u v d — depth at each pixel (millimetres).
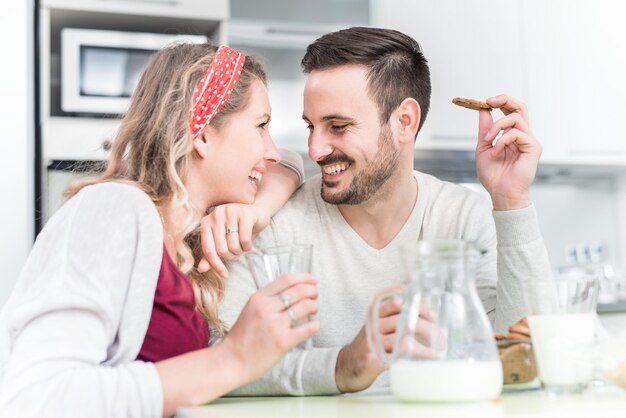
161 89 1360
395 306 1116
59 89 2816
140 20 2797
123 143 1366
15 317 1010
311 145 1511
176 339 1204
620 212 3609
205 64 1374
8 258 2318
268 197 1551
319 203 1647
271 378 1223
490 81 3197
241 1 3129
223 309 1457
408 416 849
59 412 940
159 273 1186
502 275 1398
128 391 975
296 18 3195
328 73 1495
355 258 1616
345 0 3262
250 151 1395
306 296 1025
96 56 2643
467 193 1716
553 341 1014
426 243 926
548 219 3568
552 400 961
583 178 3607
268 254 1055
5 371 1040
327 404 1030
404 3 3145
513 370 1062
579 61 3293
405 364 927
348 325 1611
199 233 1420
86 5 2658
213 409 1014
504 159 1468
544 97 3246
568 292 1021
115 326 1073
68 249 1064
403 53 1557
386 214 1597
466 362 910
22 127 2361
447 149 3135
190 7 2770
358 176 1517
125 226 1110
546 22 3273
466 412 861
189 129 1331
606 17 3340
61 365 974
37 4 2660
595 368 1009
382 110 1517
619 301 3189
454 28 3180
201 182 1395
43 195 2553
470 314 927
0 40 2365
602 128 3295
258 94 1421
